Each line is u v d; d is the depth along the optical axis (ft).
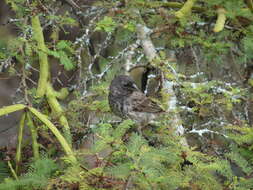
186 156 22.97
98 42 41.65
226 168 22.90
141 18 36.68
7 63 30.37
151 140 26.03
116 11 36.04
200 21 38.81
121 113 34.65
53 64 38.19
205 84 30.17
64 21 33.55
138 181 20.71
